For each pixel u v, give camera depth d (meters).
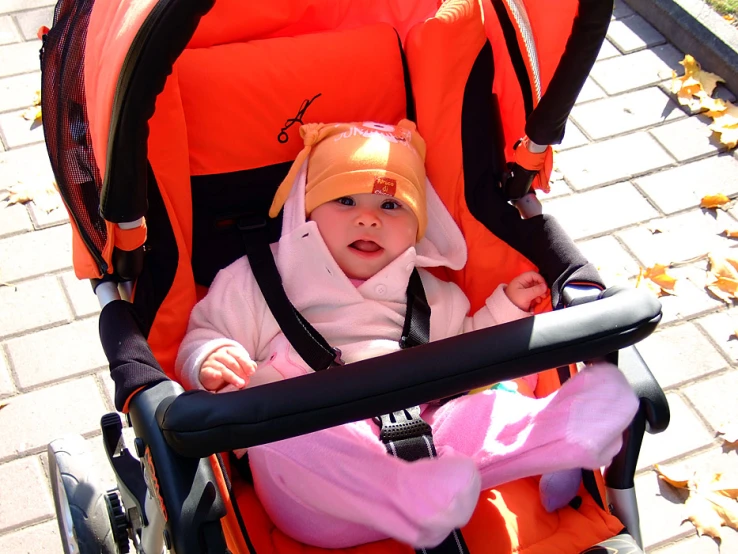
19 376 2.26
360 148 1.67
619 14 3.29
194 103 1.61
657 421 1.30
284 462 1.30
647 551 2.02
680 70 3.08
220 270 1.68
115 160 1.17
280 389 1.05
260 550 1.39
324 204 1.69
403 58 1.78
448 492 1.17
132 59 1.06
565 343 1.11
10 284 2.44
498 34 1.66
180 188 1.56
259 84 1.65
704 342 2.39
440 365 1.08
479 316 1.72
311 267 1.71
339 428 1.30
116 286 1.46
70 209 1.35
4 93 2.91
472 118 1.72
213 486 1.12
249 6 1.66
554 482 1.38
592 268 1.48
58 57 1.31
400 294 1.74
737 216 2.68
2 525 2.01
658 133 2.89
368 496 1.24
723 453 2.18
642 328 1.15
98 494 1.65
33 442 2.14
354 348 1.66
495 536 1.36
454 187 1.75
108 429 1.55
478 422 1.39
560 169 2.79
